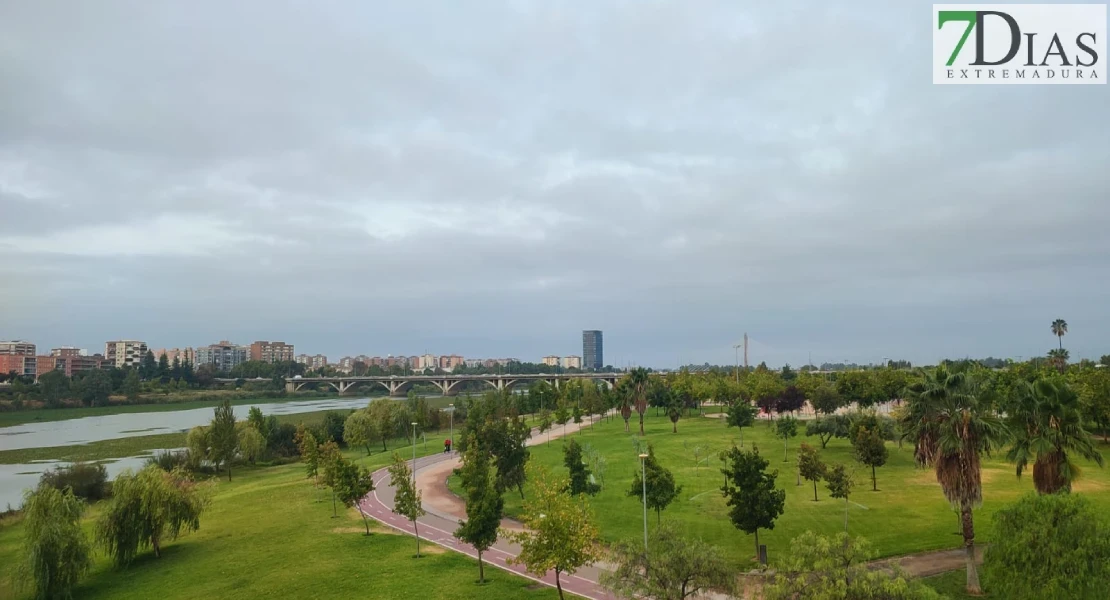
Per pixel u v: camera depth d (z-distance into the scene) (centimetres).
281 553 5612
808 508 6009
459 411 17450
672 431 12288
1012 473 7188
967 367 10875
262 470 11744
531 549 4041
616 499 6800
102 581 5475
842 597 2600
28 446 15038
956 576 4097
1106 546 3077
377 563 5119
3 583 5397
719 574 3341
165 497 6044
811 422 10056
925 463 4194
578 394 17600
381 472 9638
